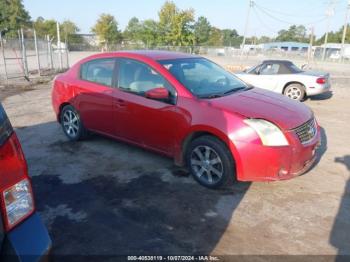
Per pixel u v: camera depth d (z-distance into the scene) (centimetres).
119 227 340
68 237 324
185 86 430
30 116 803
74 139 593
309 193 409
